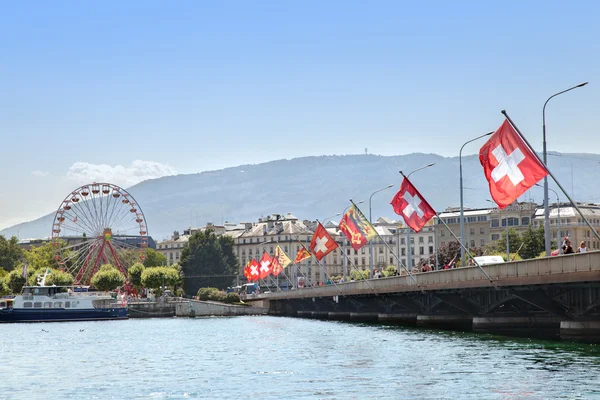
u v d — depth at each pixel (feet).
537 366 183.42
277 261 598.34
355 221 360.48
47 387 180.14
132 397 159.33
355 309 511.40
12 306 627.87
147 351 281.33
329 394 153.58
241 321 565.53
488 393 148.97
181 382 180.24
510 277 233.55
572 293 227.20
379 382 167.94
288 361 221.25
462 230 315.99
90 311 636.48
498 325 294.46
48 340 365.40
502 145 198.18
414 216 287.69
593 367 178.50
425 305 350.84
